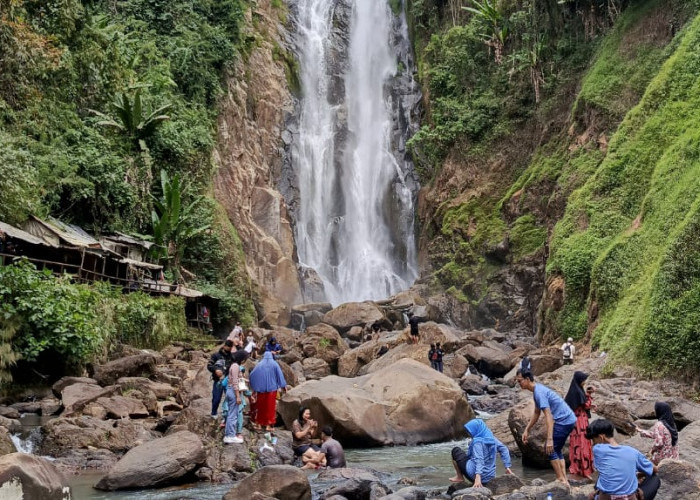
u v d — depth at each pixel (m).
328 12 50.00
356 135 47.12
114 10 36.22
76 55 28.12
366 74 48.94
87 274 24.81
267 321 34.88
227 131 38.47
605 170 28.30
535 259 34.41
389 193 45.25
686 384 17.11
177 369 20.67
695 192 21.72
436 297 38.19
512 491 9.77
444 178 42.00
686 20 31.98
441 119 42.31
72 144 26.69
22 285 16.48
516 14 40.09
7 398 15.81
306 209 43.28
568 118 36.22
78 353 17.19
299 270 39.44
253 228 37.75
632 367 18.89
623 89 32.81
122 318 21.88
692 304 17.58
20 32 24.17
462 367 24.11
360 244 44.03
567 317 26.64
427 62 46.12
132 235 28.36
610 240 26.44
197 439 11.35
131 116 30.06
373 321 32.62
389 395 15.45
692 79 27.25
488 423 14.57
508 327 34.81
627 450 7.84
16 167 21.17
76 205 26.33
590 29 37.75
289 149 43.75
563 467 9.74
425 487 10.71
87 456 12.19
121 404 15.00
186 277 31.36
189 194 32.22
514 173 39.28
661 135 26.98
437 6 47.50
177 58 35.97
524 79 40.16
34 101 24.86
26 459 6.06
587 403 10.41
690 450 10.92
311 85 47.12
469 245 38.59
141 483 10.53
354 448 14.32
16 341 16.17
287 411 14.78
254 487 9.51
